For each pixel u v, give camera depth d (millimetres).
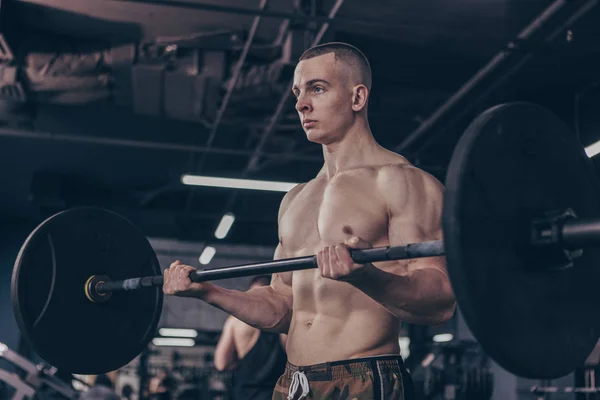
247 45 5473
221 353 3646
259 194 10352
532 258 1551
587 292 1672
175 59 5820
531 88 6809
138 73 5832
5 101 6445
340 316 1931
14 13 5562
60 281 2531
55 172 9359
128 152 8648
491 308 1454
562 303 1606
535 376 1555
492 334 1455
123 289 2465
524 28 5738
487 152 1500
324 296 1954
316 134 2066
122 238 2701
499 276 1482
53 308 2496
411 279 1743
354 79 2080
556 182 1642
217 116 6488
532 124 1603
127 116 7516
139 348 2648
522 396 8773
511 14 5539
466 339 9656
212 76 5867
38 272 2502
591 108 6906
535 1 5309
